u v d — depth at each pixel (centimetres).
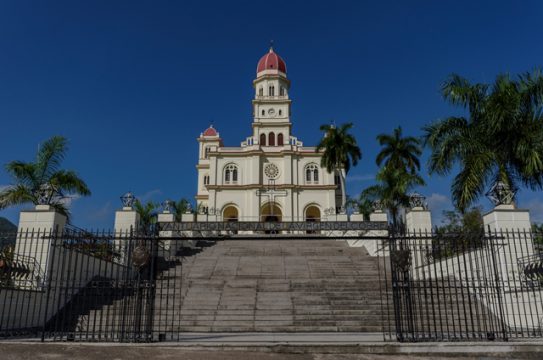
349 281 1566
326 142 4156
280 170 5081
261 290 1493
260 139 5372
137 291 947
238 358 791
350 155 4200
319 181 5022
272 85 5762
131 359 767
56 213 1309
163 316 1277
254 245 2414
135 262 941
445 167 1686
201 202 5691
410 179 2966
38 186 1648
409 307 944
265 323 1241
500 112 1563
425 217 1883
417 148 3472
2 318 1054
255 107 5553
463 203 1627
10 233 1156
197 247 2352
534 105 1596
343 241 2541
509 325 1174
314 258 1958
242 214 4866
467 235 1011
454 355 854
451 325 1192
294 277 1659
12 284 1152
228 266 1825
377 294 1424
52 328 1193
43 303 1215
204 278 1645
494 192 1373
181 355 802
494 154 1589
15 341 898
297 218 4838
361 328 1205
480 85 1688
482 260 1040
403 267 945
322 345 862
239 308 1330
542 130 1551
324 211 4778
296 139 5359
